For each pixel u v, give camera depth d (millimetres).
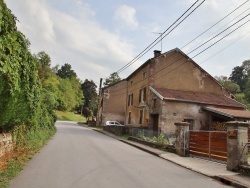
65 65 111188
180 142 14000
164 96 24516
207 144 12484
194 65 29594
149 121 26969
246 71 78000
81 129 35281
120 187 6543
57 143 16078
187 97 25719
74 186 6395
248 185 7551
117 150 14906
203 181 8164
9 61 6359
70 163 9547
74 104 88125
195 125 24797
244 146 9578
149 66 28469
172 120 24375
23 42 7941
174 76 28734
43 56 60312
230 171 9617
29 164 8922
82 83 110500
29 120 11930
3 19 5902
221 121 24500
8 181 6453
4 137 8797
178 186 7180
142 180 7527
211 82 30016
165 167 10320
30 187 6102
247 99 52281
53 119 26688
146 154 14469
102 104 46219
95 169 8672
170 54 28984
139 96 31203
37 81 11789
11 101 7480
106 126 34938
